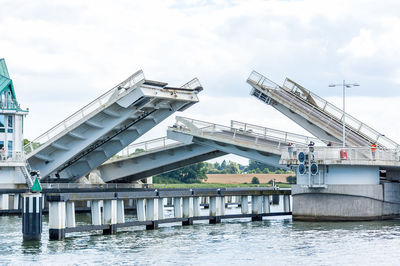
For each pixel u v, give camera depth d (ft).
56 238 122.62
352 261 106.11
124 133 211.61
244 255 110.73
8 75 218.79
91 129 196.54
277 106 198.39
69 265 101.45
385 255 111.24
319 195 161.48
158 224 155.33
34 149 198.18
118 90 183.93
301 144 181.88
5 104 206.18
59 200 121.80
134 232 139.33
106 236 131.44
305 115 192.34
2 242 122.31
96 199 129.18
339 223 157.28
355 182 159.43
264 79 196.85
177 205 153.69
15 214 188.24
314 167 159.12
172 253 112.16
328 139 193.77
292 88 196.85
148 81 182.91
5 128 204.44
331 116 190.60
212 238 130.62
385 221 162.09
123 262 103.86
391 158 164.45
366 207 160.15
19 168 200.13
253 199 172.04
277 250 115.85
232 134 192.75
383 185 163.63
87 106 188.75
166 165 245.45
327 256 110.01
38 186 122.11
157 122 207.92
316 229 145.59
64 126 192.85
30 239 121.49
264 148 185.47
